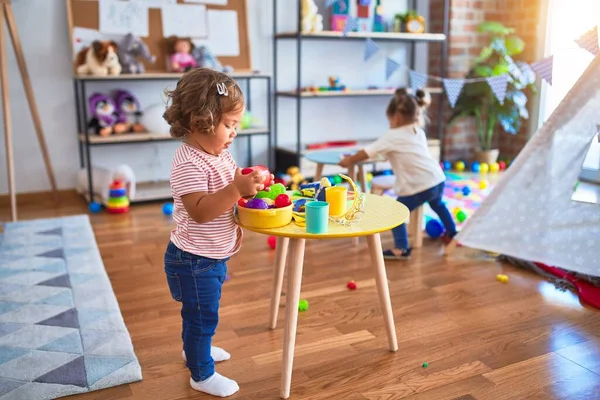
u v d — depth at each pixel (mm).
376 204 1710
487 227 2467
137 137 3438
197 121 1330
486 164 4410
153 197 3570
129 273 2428
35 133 3605
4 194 3596
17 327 1894
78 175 3662
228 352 1769
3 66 3039
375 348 1790
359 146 4215
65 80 3613
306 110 4332
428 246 2775
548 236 2297
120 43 3465
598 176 2424
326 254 2662
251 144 4207
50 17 3516
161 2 3672
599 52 2066
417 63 4680
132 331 1908
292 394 1547
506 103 4234
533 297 2170
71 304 2074
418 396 1534
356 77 4465
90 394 1546
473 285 2289
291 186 3799
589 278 2230
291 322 1505
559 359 1719
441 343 1819
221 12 3842
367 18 4168
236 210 1540
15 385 1561
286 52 4168
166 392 1558
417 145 2578
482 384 1588
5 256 2570
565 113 2170
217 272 1468
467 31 4418
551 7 4066
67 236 2867
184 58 3604
